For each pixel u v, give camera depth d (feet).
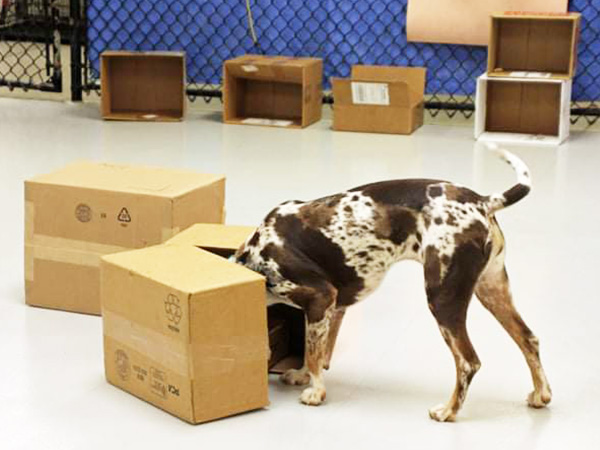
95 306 10.84
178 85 21.34
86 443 8.15
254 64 20.36
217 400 8.46
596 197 15.39
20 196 15.08
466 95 21.07
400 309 11.05
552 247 13.07
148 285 8.46
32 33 24.43
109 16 22.35
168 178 10.98
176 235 10.01
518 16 19.02
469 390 9.16
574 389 9.20
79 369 9.50
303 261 8.55
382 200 8.49
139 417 8.57
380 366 9.66
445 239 8.18
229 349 8.41
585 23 20.01
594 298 11.39
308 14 21.49
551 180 16.37
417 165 17.43
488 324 10.55
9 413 8.63
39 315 10.84
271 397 8.95
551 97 19.70
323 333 8.68
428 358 9.85
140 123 20.79
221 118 21.35
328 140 19.30
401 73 20.36
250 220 14.05
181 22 22.08
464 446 8.18
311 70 20.45
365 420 8.58
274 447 8.12
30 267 10.97
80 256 10.75
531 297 11.37
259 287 8.43
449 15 20.29
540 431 8.45
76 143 18.88
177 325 8.27
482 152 18.45
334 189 15.83
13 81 22.94
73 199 10.64
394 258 8.55
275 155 18.07
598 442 8.30
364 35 21.34
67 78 24.45
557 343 10.18
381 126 19.89
